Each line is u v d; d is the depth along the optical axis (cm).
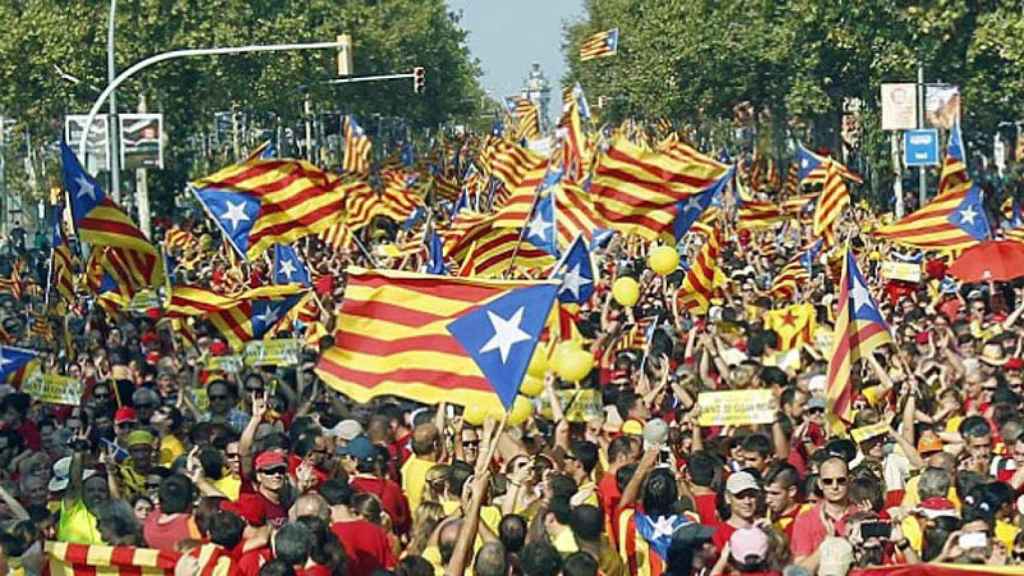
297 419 3428
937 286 6269
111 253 4503
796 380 3791
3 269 9081
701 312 4962
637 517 2650
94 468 3014
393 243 8356
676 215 4456
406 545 2809
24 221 15400
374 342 2516
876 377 4009
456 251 4959
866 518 2586
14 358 3547
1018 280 6297
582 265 4150
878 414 3419
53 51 13200
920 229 5834
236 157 15662
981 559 2522
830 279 6234
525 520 2562
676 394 3675
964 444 3181
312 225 4850
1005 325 4838
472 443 3003
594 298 5584
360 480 2931
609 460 2944
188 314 4525
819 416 3481
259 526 2539
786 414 3388
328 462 2980
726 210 8894
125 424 3594
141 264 4478
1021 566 2195
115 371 4219
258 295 4512
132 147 9294
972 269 5278
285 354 4200
